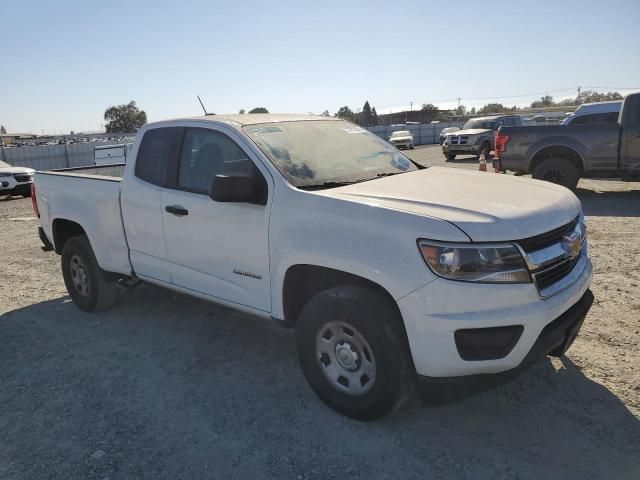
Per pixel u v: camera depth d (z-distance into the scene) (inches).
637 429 122.2
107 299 208.8
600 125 384.5
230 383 152.4
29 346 183.5
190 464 117.6
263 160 143.8
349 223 122.8
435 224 111.9
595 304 192.2
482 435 123.3
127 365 166.1
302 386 149.0
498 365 111.1
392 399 120.4
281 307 139.9
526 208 120.8
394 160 175.0
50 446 126.1
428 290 110.5
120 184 184.1
